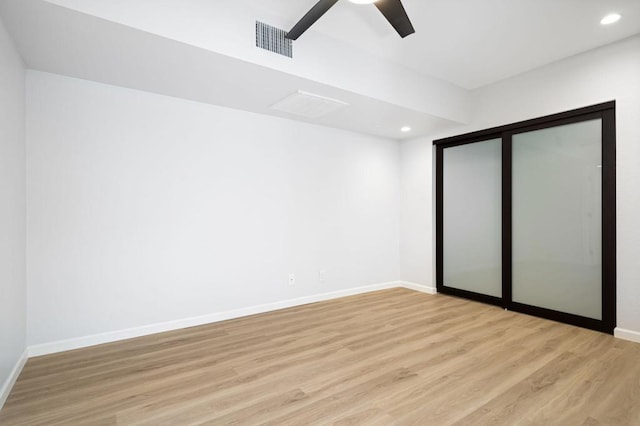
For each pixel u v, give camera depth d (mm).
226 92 3068
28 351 2512
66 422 1744
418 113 3699
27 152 2520
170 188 3160
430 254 4668
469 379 2182
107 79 2758
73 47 2225
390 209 4996
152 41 2154
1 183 1943
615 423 1717
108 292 2850
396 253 5059
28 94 2531
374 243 4809
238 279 3570
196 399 1958
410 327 3227
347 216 4520
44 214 2586
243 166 3609
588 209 3160
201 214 3332
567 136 3307
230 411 1835
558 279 3383
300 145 4062
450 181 4484
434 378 2199
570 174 3287
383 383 2135
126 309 2934
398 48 3119
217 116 3438
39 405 1897
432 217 4660
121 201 2914
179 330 3145
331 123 4141
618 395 1978
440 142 4539
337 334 3039
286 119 3938
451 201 4477
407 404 1898
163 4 2104
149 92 3055
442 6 2482
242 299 3594
